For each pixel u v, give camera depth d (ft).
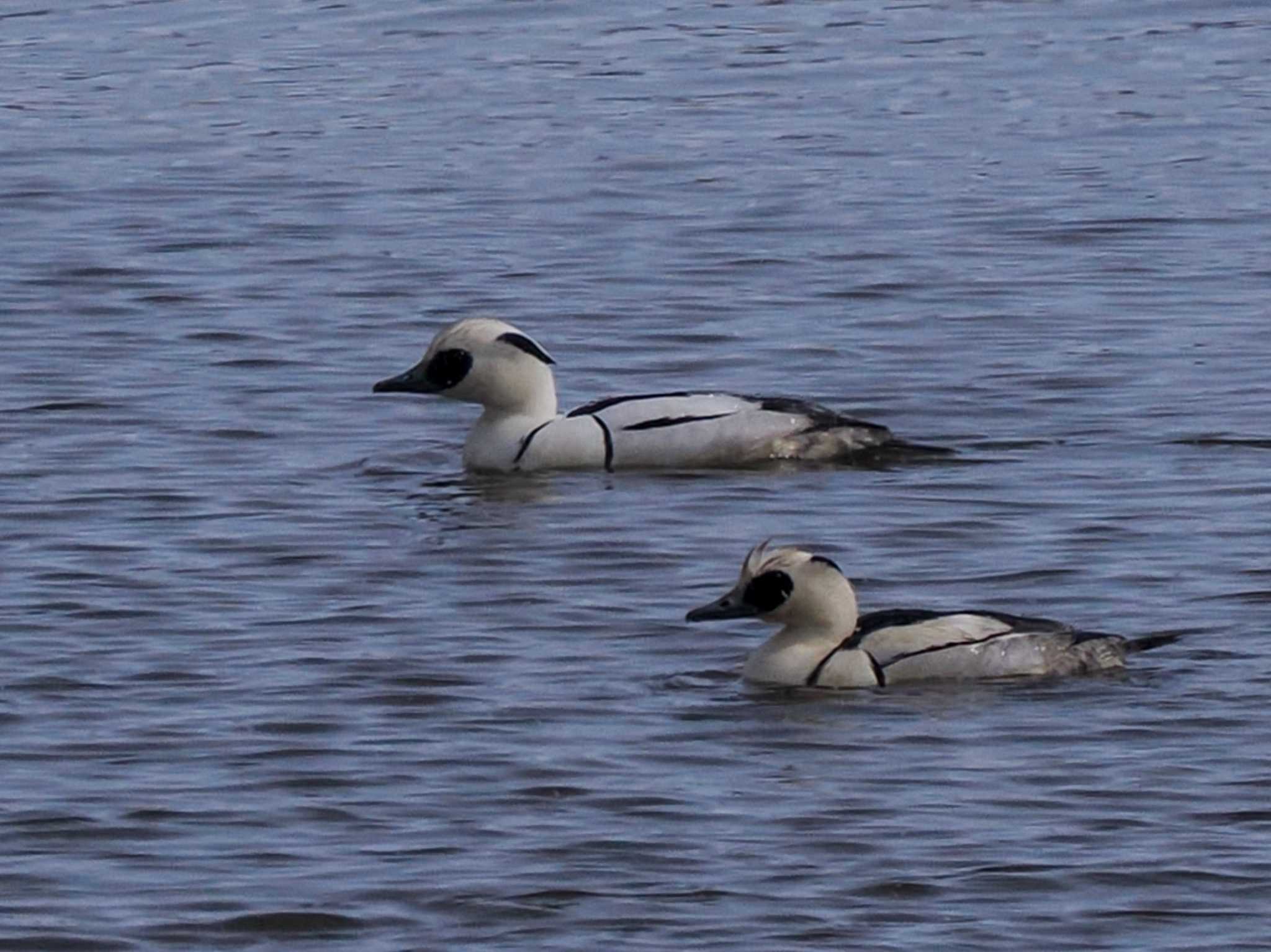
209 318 88.74
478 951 43.06
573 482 71.31
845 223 101.81
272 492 69.72
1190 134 116.88
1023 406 77.56
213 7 147.54
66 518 66.90
